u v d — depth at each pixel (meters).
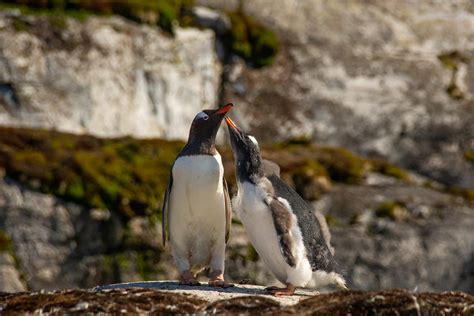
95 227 16.80
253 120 20.86
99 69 19.42
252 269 16.94
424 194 19.17
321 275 10.82
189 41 20.73
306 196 18.27
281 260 10.61
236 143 10.85
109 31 19.69
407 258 17.73
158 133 19.97
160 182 17.36
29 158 17.08
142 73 20.02
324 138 21.12
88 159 17.33
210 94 20.92
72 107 19.08
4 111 18.50
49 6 19.66
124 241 16.80
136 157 17.80
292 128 20.98
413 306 9.39
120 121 19.53
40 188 16.83
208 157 11.09
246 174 10.75
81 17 19.61
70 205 16.81
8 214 16.67
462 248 18.00
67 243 16.69
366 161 19.84
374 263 17.64
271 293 10.57
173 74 20.33
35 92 18.80
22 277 16.42
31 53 18.91
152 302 9.76
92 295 9.92
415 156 21.27
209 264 11.68
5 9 19.03
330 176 19.25
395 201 18.55
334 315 9.33
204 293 10.52
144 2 20.53
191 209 11.09
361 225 18.03
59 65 19.08
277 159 18.75
